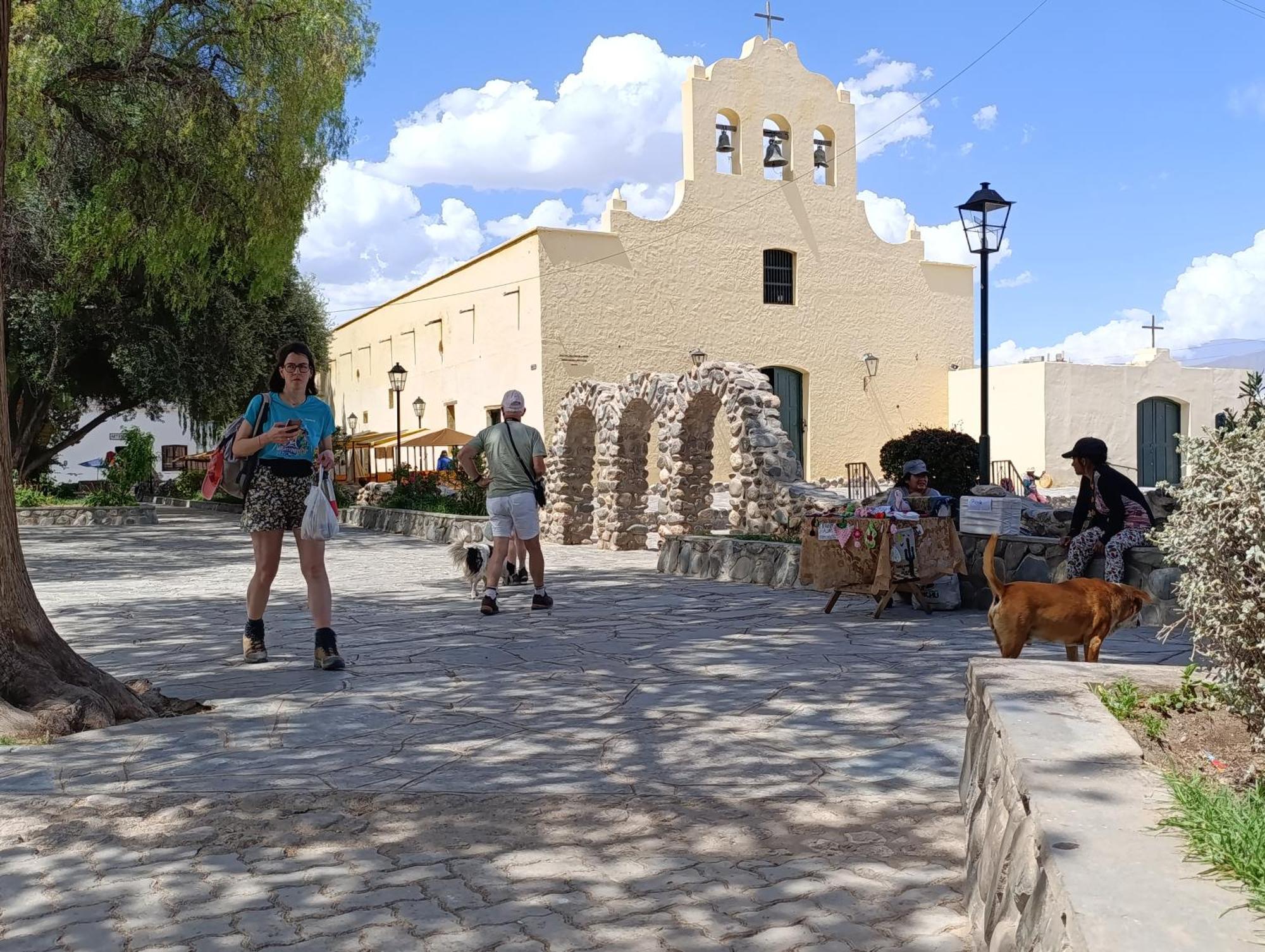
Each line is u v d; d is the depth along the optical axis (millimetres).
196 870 3418
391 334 41469
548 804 4004
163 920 3072
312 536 6449
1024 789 2504
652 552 16531
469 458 9141
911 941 2885
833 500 12492
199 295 20297
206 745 4824
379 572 13516
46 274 21312
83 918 3088
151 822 3844
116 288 23281
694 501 15695
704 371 14875
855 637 7676
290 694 5867
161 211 18094
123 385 28484
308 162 19125
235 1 16875
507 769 4438
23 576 5344
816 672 6375
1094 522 8039
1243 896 1882
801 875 3328
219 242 22875
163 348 25234
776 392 34375
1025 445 32844
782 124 34656
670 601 9875
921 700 5582
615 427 16812
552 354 30531
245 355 26969
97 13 16203
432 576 12859
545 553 16188
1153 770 2604
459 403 35562
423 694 5848
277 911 3115
